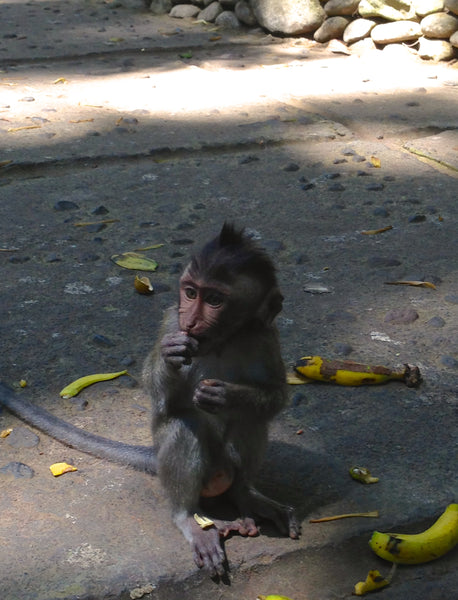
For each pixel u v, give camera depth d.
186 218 6.77
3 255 6.12
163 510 3.81
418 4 11.09
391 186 7.39
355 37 11.66
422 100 9.52
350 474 4.04
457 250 6.26
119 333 5.17
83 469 4.06
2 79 10.30
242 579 3.52
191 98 9.59
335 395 4.64
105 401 4.57
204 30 12.88
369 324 5.29
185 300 3.55
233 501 3.90
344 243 6.37
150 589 3.40
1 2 14.98
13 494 3.87
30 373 4.77
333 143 8.36
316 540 3.66
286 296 5.61
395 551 3.54
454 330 5.23
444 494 3.91
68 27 13.01
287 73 10.64
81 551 3.54
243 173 7.65
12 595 3.30
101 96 9.64
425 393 4.65
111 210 6.88
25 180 7.44
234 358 3.71
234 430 3.80
